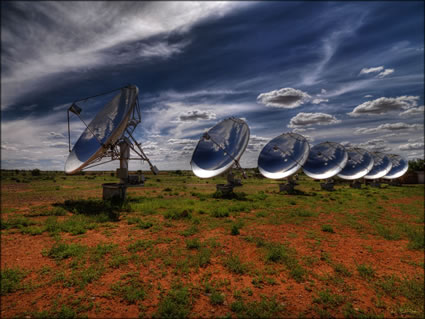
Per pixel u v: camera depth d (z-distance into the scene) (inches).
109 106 846.5
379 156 2096.5
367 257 345.4
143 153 864.9
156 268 290.5
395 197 1088.8
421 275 289.7
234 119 1079.6
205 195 1051.9
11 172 3545.8
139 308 210.8
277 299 228.4
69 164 799.1
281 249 355.9
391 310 217.2
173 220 547.2
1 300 223.6
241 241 402.0
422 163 2741.1
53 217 558.9
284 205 794.2
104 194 823.7
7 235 433.4
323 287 253.8
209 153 1039.6
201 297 229.6
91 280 258.4
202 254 328.8
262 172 1221.7
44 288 244.4
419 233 457.4
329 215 641.0
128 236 424.5
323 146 1525.6
